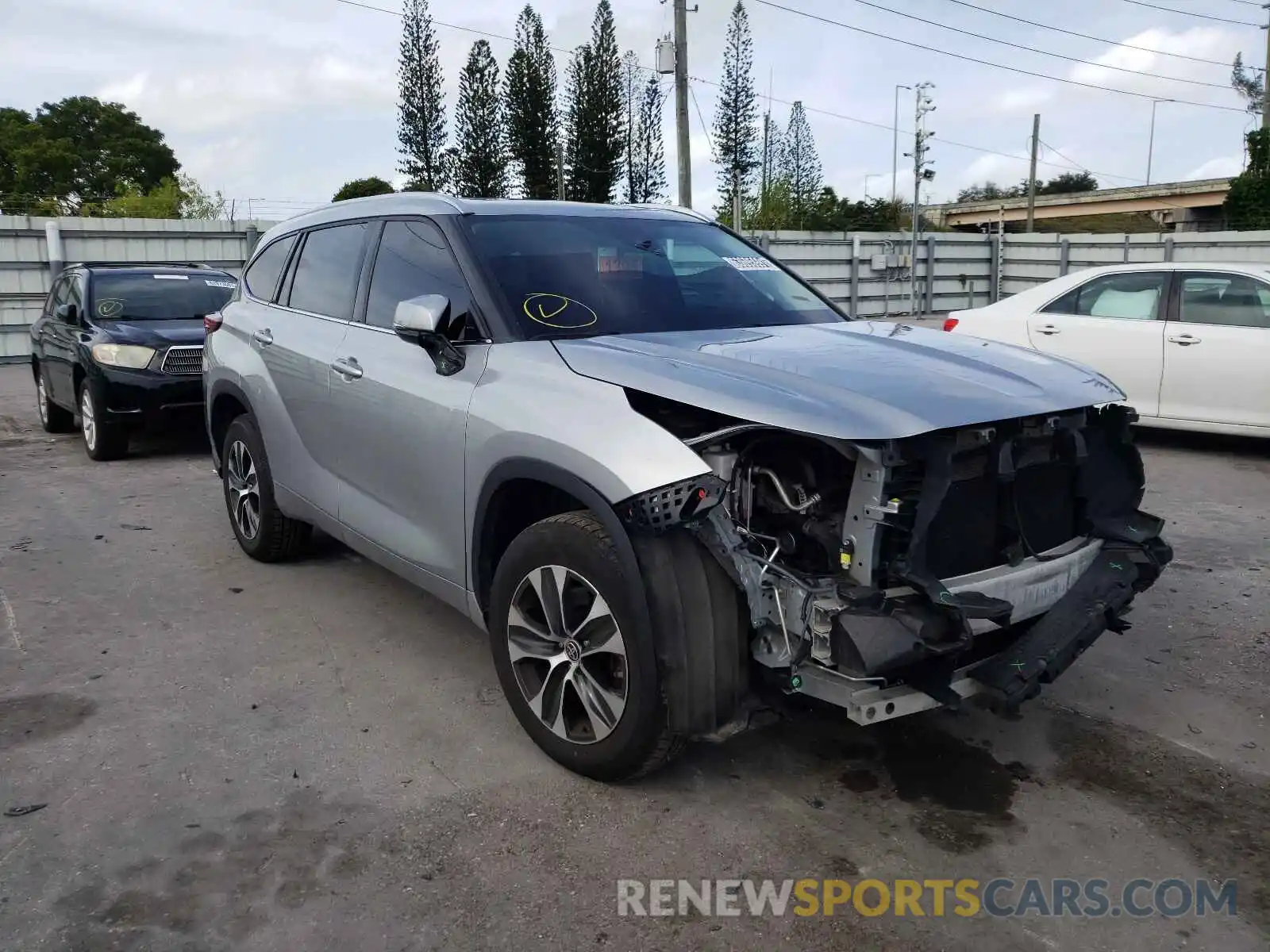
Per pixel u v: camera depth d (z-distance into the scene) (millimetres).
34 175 64000
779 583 2891
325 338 4594
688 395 2982
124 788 3312
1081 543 3469
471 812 3166
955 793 3301
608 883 2820
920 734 3695
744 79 47375
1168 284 8602
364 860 2924
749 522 2986
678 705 2922
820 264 28516
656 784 3328
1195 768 3473
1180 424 8492
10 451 9570
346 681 4152
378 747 3590
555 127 48812
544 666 3414
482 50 47219
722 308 4129
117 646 4539
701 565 2910
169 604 5082
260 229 21453
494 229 4043
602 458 2967
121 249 20250
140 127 69812
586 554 3070
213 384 5684
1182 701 3979
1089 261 29375
